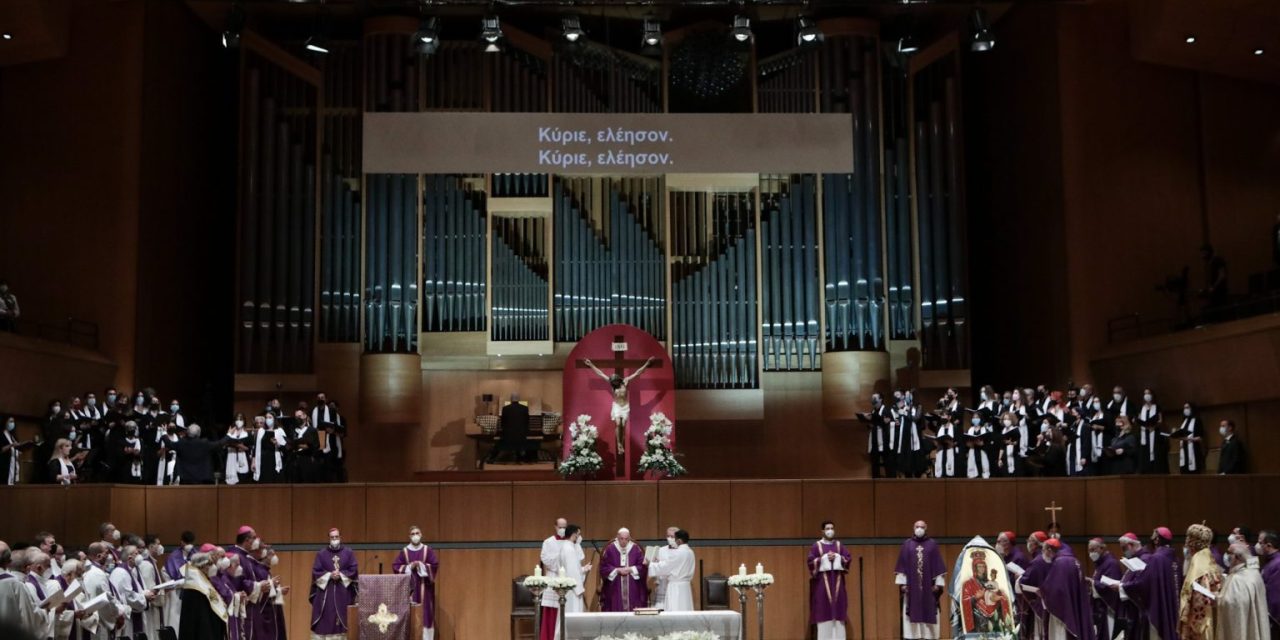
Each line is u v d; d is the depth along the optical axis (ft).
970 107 107.76
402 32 97.76
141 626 60.75
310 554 73.15
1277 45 88.63
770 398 96.73
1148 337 86.94
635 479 84.43
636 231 96.73
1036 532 67.10
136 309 87.61
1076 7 93.61
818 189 97.66
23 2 82.64
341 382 94.68
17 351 76.89
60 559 56.65
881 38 103.76
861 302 96.02
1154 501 72.74
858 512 74.49
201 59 99.35
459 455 95.09
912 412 83.15
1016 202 99.81
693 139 90.63
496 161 89.81
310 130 97.66
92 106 89.04
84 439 76.74
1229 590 54.13
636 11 101.50
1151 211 92.38
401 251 95.66
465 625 72.95
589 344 86.33
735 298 96.53
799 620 73.51
